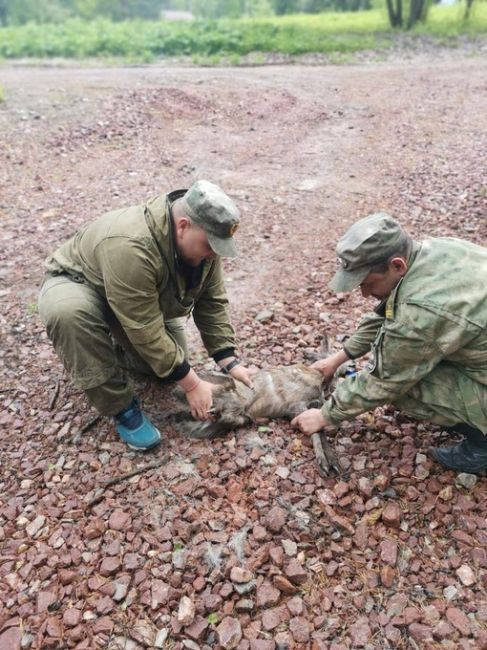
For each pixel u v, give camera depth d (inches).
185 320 160.4
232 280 183.5
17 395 135.5
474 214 210.7
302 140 327.3
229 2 1234.0
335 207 235.6
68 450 118.6
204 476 109.3
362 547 95.3
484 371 92.7
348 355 122.0
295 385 119.7
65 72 508.1
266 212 233.0
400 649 81.4
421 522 98.6
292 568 90.9
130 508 104.2
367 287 94.3
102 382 106.6
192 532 98.7
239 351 144.7
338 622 85.0
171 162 292.7
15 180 265.7
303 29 706.2
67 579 92.6
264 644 81.9
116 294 97.4
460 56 559.8
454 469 105.9
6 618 88.5
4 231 218.4
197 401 108.8
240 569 91.1
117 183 264.8
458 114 349.4
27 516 104.7
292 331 153.4
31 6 1486.2
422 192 240.2
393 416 121.3
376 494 103.4
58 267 111.3
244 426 119.9
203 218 92.3
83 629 85.9
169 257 98.9
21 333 157.6
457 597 87.2
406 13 719.7
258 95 405.4
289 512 100.5
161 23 821.9
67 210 236.7
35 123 328.8
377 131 332.5
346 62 549.3
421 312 86.5
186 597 88.4
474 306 86.0
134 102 367.6
